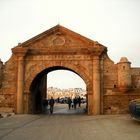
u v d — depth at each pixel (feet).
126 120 88.63
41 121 90.27
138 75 121.19
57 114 127.24
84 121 89.45
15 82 121.39
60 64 120.88
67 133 62.23
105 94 118.73
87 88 119.24
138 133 61.62
